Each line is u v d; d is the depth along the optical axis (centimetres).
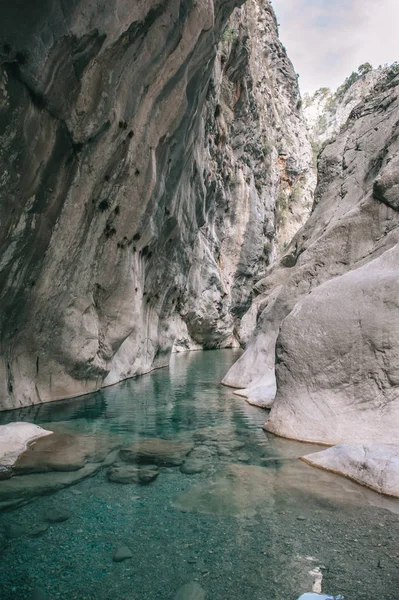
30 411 746
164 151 1096
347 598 243
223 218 3316
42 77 550
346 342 558
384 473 404
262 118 4000
